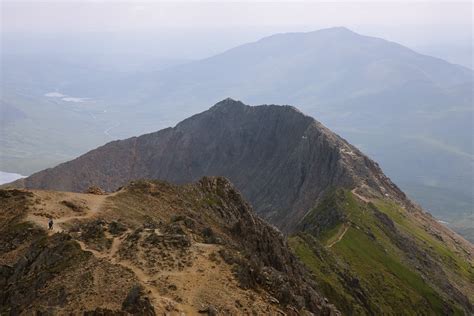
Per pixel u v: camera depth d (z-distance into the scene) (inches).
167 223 3272.6
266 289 2566.4
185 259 2551.7
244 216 5167.3
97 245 2800.2
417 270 7618.1
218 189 5383.9
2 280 2913.4
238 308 2242.9
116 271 2445.9
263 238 4483.3
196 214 4532.5
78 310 2177.7
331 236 7632.9
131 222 3789.4
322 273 5900.6
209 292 2305.6
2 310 2591.0
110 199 4303.6
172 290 2263.8
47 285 2516.0
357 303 5713.6
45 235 3267.7
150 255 2578.7
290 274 4308.6
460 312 7007.9
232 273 2512.3
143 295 2170.3
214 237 3100.4
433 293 6998.0
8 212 3708.2
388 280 6806.1
